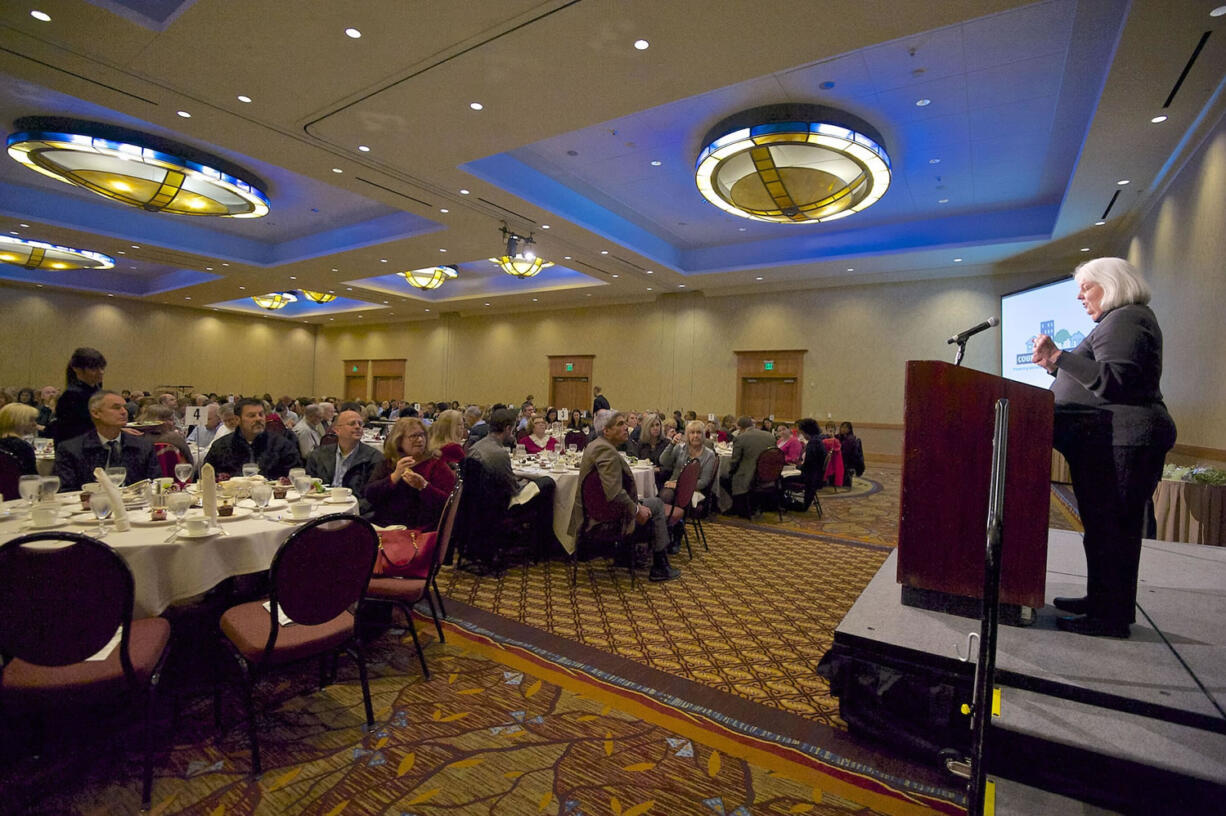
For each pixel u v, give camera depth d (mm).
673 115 6672
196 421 8438
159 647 2064
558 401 17484
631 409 15898
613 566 4750
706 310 14867
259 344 21781
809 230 11211
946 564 2371
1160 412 2051
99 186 8008
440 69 4828
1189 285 5980
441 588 4098
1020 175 8125
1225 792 1524
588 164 8125
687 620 3582
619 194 9320
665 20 4125
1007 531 2268
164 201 8398
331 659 2869
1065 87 5785
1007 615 2301
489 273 16000
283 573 2053
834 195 7906
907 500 2445
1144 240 7832
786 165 7184
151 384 19078
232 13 4180
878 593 2666
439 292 17891
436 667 2883
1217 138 5188
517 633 3322
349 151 6566
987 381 2275
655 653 3102
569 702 2578
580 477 4160
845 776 2109
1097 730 1739
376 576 2828
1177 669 1938
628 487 4215
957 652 2086
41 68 4918
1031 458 2213
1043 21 4840
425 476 3586
